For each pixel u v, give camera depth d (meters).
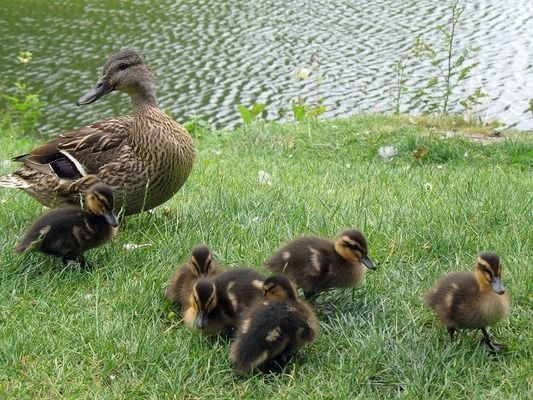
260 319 5.56
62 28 29.27
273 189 9.34
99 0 33.09
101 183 7.21
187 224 8.05
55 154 8.16
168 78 24.39
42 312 6.33
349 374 5.48
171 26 29.59
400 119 15.61
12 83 23.83
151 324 6.22
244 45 27.45
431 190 9.36
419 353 5.71
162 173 8.09
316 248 6.52
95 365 5.66
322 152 13.86
